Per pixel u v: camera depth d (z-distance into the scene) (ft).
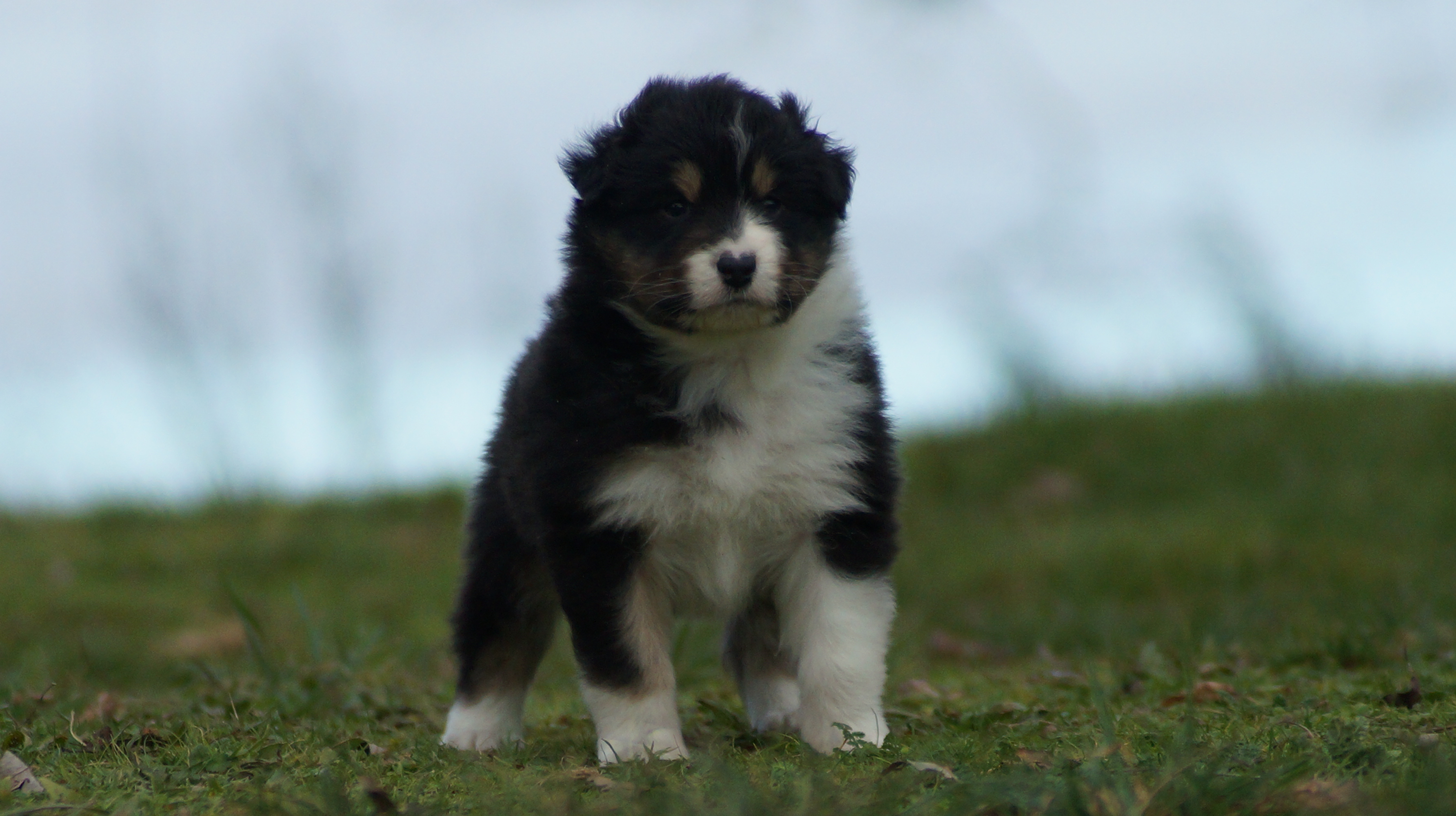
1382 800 13.75
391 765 18.94
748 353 20.92
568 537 20.62
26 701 25.52
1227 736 18.62
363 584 51.78
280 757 19.11
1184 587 45.34
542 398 21.18
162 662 37.47
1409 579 40.93
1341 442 59.16
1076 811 13.51
